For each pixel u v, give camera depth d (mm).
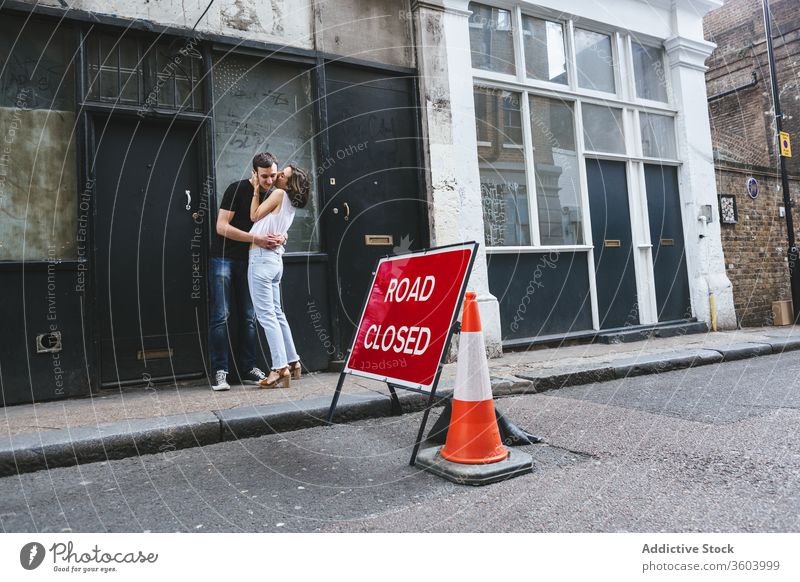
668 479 2367
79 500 2305
